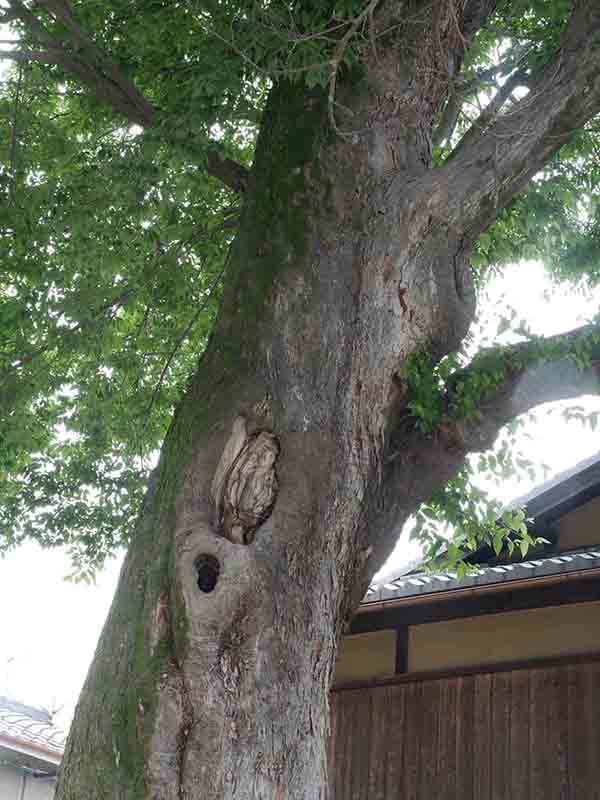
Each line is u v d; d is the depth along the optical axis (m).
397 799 9.93
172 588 4.55
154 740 4.33
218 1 6.33
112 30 7.23
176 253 8.57
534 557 10.62
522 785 9.22
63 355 8.61
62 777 4.59
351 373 5.16
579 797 8.87
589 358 5.52
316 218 5.41
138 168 7.34
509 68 7.52
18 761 13.59
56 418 9.81
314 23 5.92
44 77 8.05
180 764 4.32
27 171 8.17
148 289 8.83
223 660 4.43
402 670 10.41
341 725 10.66
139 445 9.78
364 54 5.82
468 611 10.12
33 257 8.04
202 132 6.63
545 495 10.44
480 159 5.58
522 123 5.65
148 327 9.79
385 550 5.29
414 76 5.88
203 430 4.93
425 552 7.19
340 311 5.22
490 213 5.64
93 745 4.49
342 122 5.66
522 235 8.84
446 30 6.07
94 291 8.30
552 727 9.23
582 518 10.52
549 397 5.64
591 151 8.30
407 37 5.93
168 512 4.80
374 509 5.22
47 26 7.62
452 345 5.61
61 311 8.27
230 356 5.17
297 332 5.13
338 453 4.98
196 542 4.58
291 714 4.53
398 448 5.50
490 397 5.59
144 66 7.33
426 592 9.74
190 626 4.44
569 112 5.68
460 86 7.39
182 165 7.45
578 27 5.81
